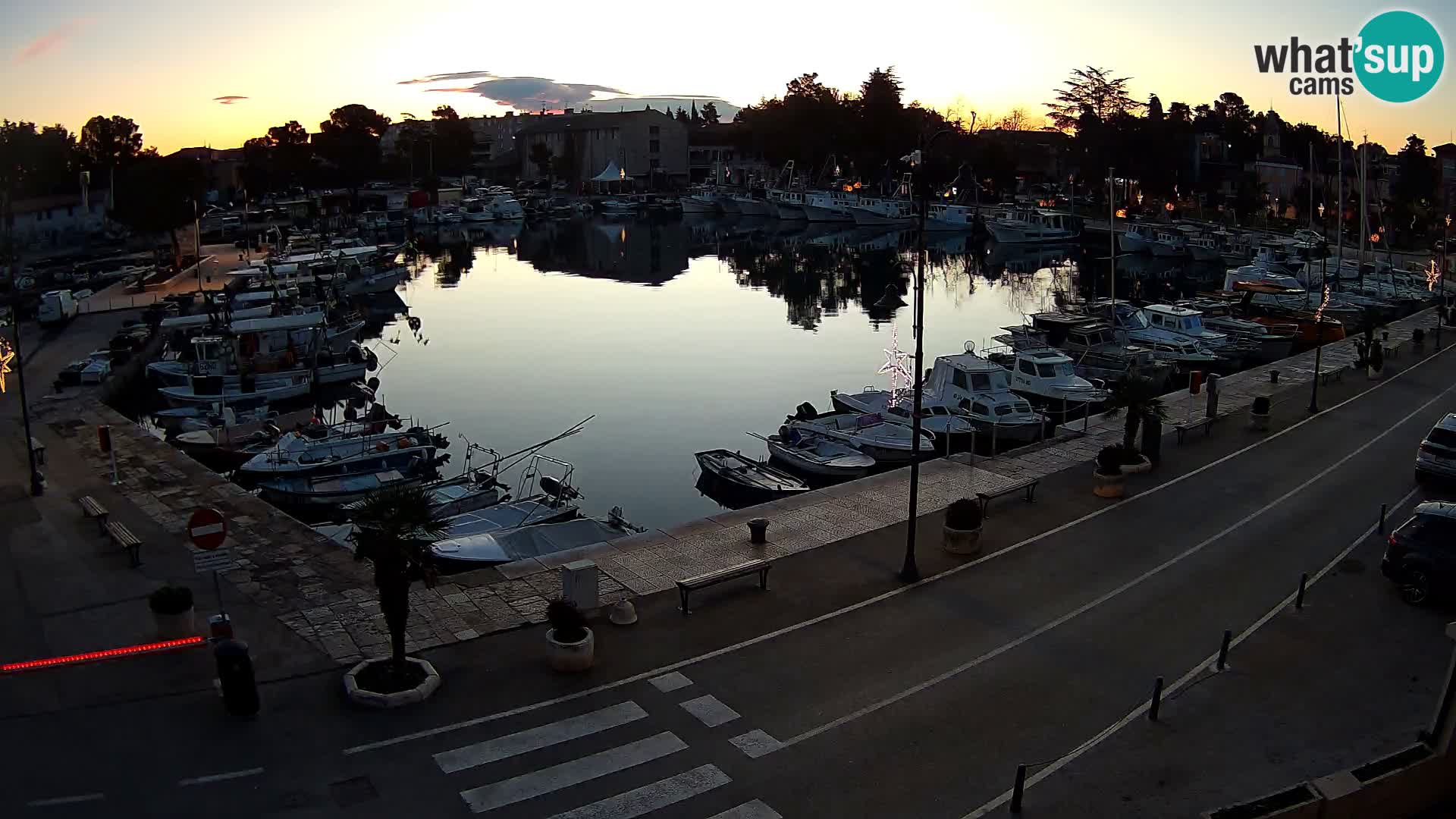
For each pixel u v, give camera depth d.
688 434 43.12
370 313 76.38
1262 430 35.22
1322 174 146.88
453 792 14.23
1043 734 16.03
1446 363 47.81
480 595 21.16
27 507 26.78
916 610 20.58
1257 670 18.09
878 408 41.50
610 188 196.88
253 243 110.56
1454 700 14.34
